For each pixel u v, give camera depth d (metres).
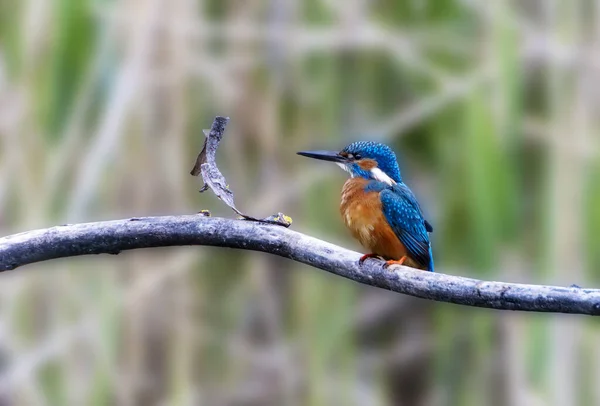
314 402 10.16
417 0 11.36
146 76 10.42
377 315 11.15
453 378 10.62
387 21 11.35
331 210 10.59
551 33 10.82
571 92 10.64
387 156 9.01
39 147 10.24
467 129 10.60
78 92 10.41
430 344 10.90
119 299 10.23
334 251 5.97
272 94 10.85
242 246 6.04
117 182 10.24
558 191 10.31
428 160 11.11
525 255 10.35
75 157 10.26
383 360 11.01
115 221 6.05
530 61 10.85
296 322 10.45
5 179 10.20
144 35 10.52
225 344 10.41
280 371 10.28
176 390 10.06
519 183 10.49
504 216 10.32
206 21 11.07
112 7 10.62
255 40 10.95
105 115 10.34
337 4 11.11
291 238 6.02
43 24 10.45
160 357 10.23
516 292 5.41
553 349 10.11
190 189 10.45
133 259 10.47
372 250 8.56
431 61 11.20
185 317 10.35
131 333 10.18
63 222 10.09
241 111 10.75
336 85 11.02
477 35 11.08
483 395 10.35
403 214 8.32
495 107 10.59
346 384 10.30
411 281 5.76
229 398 10.23
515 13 11.01
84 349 10.06
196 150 10.56
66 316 10.20
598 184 10.28
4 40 10.55
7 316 10.24
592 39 10.74
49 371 10.01
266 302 10.53
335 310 10.48
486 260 10.24
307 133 10.83
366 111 11.02
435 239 10.63
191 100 10.58
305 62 10.95
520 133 10.60
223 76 10.78
